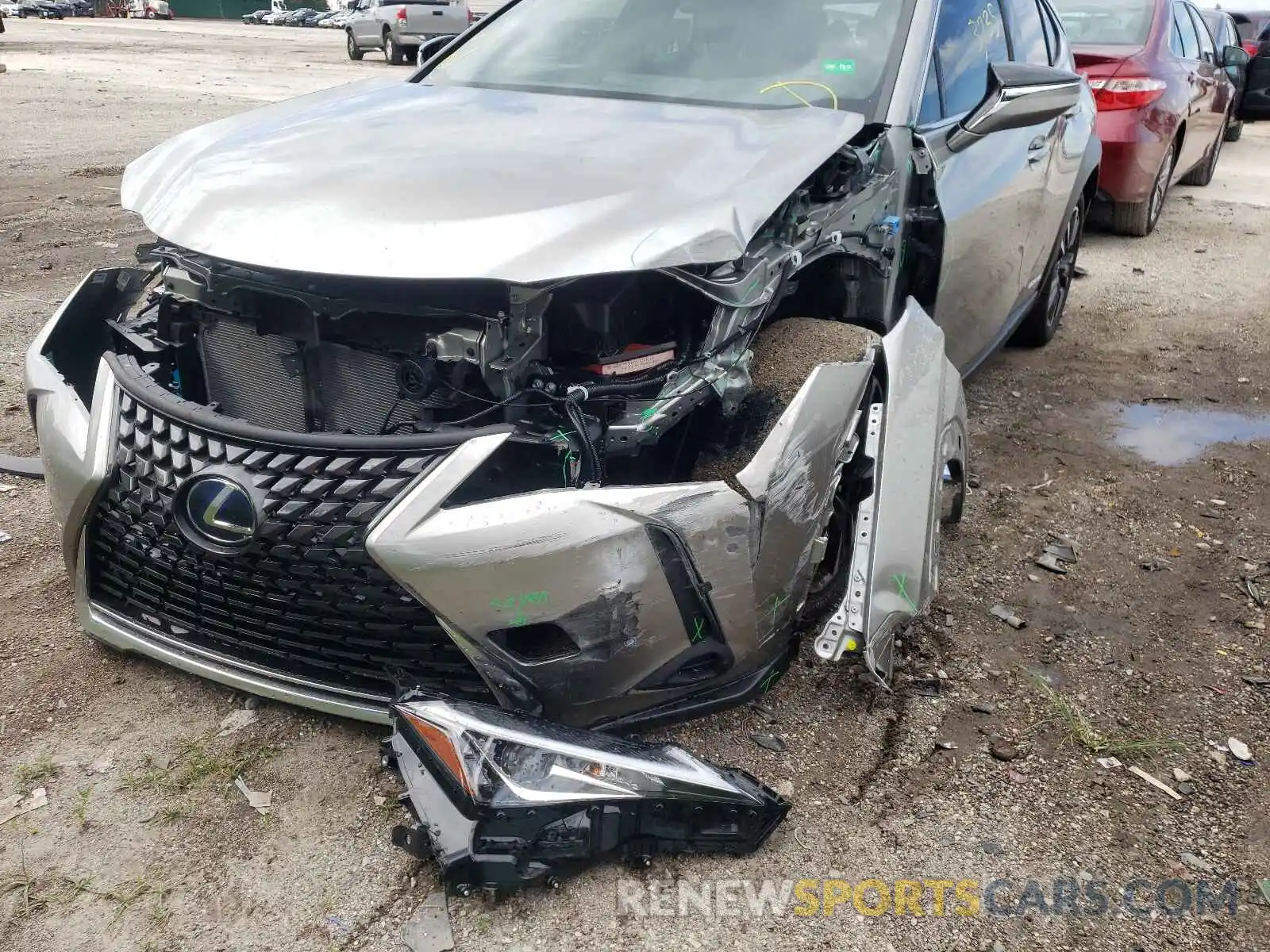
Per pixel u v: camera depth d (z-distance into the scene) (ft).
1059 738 8.25
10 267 19.16
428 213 7.07
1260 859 7.14
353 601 6.84
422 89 11.05
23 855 6.72
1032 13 14.66
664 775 6.51
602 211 7.13
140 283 9.45
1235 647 9.56
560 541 6.51
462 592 6.46
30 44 76.48
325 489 6.65
